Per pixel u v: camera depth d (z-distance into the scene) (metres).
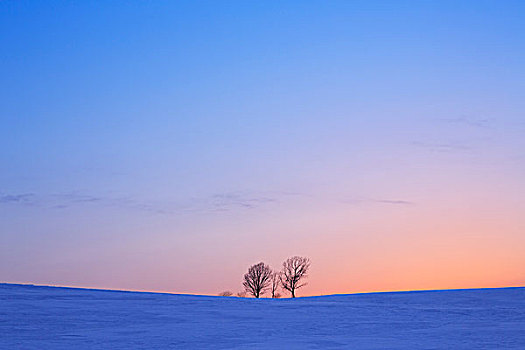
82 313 27.11
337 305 33.97
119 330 21.78
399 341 19.34
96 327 22.59
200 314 28.03
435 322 25.72
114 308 29.55
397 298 38.44
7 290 36.75
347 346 18.12
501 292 41.34
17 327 22.30
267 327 23.33
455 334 21.31
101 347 17.62
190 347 17.75
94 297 35.00
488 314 29.20
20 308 28.30
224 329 22.47
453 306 33.38
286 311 30.28
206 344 18.41
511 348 17.69
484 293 40.94
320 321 25.81
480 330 22.61
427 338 20.17
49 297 33.84
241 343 18.70
